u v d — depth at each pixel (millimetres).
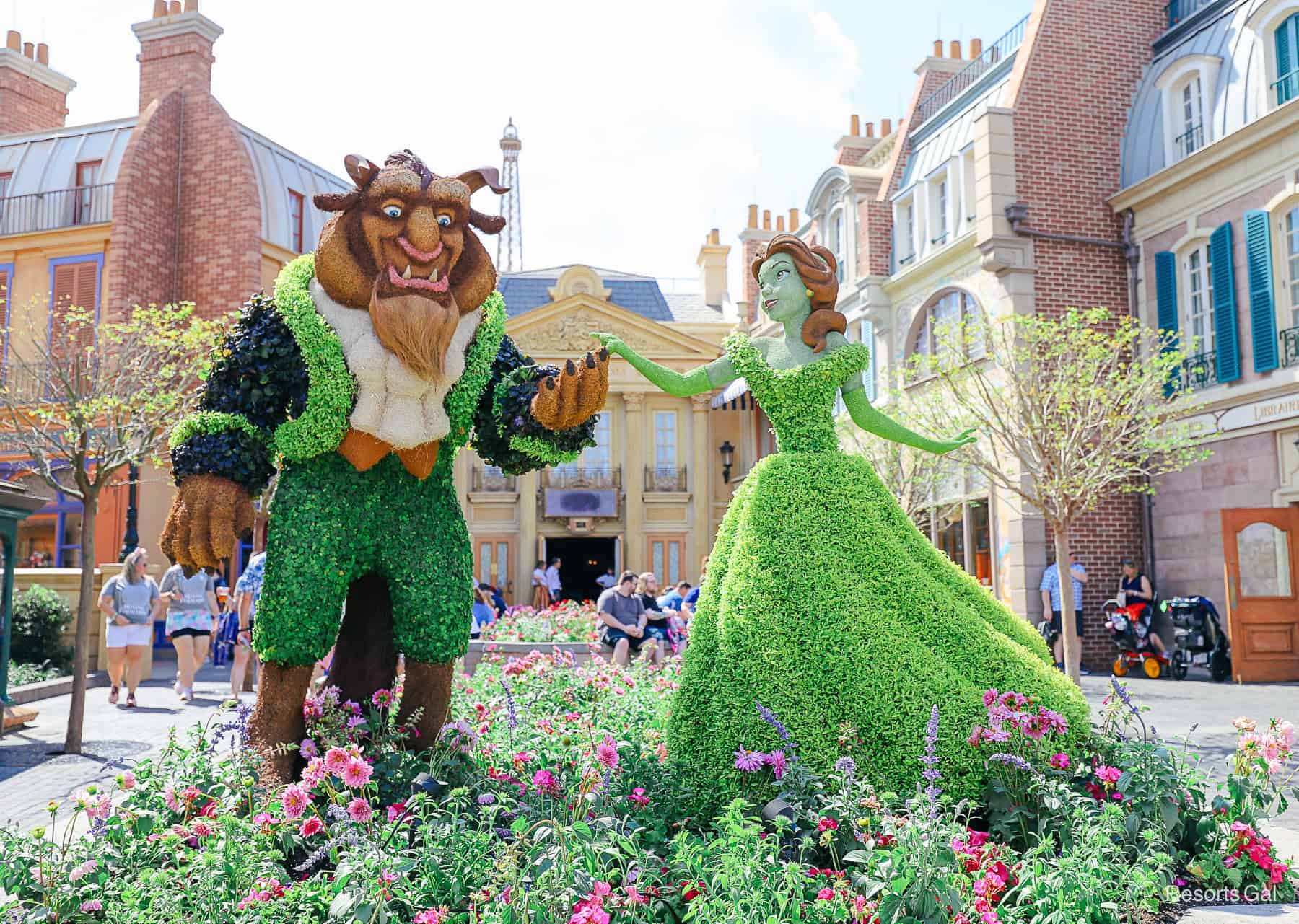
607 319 28844
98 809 3699
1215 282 15125
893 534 5070
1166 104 16453
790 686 4402
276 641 4398
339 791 4012
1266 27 14781
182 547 4332
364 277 4422
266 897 3152
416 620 4590
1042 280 16703
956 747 4285
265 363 4465
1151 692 11820
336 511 4531
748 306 30609
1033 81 17156
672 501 28516
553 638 12500
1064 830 3924
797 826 3766
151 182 21688
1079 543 16031
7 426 11844
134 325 11945
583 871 3062
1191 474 15445
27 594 13805
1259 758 4402
